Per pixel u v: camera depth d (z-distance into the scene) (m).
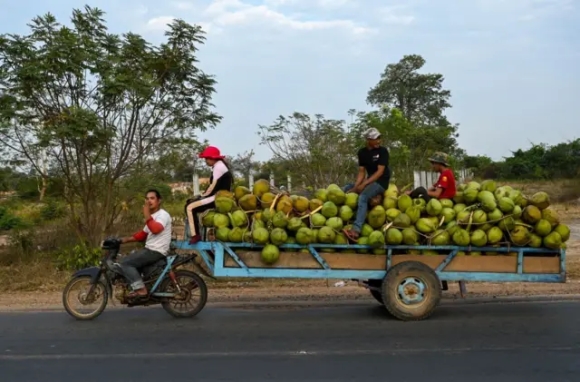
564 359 6.61
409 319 8.51
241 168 18.92
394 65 51.16
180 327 8.27
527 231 8.55
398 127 22.38
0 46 12.49
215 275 8.55
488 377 6.00
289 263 8.56
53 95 13.17
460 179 27.28
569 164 39.88
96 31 13.52
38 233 15.38
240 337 7.69
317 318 8.79
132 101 13.48
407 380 5.94
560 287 11.23
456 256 8.67
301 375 6.12
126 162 14.22
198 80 14.29
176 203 19.33
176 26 14.00
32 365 6.57
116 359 6.77
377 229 8.55
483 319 8.61
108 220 14.41
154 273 8.68
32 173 13.97
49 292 11.30
